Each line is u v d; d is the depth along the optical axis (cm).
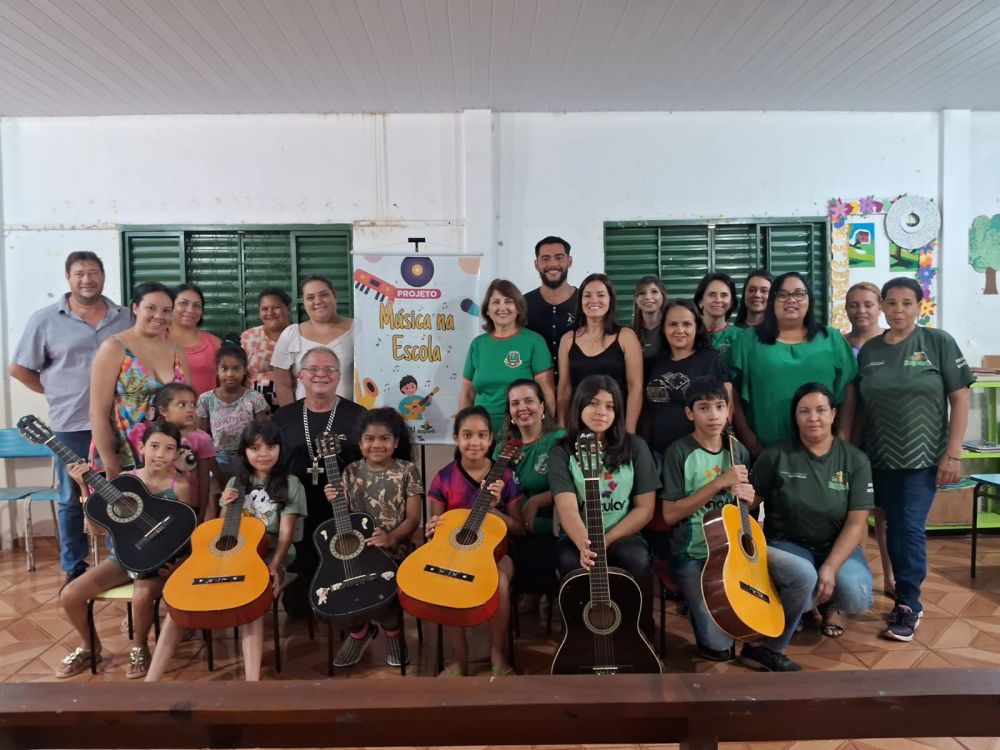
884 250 401
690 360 270
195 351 322
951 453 250
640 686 106
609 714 102
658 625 267
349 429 277
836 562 228
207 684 109
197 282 392
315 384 276
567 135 392
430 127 387
